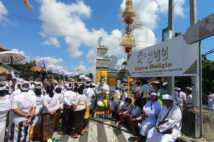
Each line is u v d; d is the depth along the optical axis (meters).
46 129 4.10
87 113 5.22
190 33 3.74
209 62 19.66
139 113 5.21
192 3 4.34
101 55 11.62
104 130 5.45
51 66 11.97
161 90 6.26
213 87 18.83
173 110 3.42
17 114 3.34
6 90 3.24
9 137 3.35
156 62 5.47
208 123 3.77
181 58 4.24
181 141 3.69
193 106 4.09
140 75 6.61
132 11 13.65
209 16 3.14
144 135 4.07
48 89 4.26
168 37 5.18
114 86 9.08
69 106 4.93
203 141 3.49
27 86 3.51
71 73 16.75
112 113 7.47
